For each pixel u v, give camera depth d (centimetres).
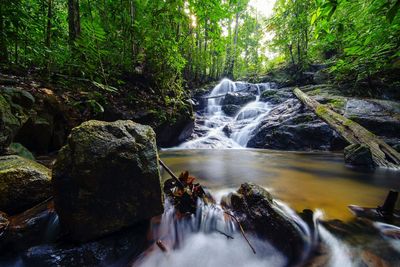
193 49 1284
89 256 196
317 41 1224
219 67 1870
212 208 276
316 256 208
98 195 199
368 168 512
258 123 984
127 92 651
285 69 1691
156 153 238
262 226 235
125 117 589
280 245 218
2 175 229
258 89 1473
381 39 594
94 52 512
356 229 241
